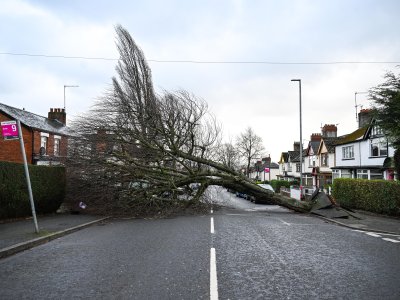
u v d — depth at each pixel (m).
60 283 5.99
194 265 7.17
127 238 10.70
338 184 23.03
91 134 18.11
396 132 16.31
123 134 18.61
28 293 5.48
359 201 19.95
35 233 10.72
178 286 5.77
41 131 28.34
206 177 20.38
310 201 20.97
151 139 19.12
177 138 20.33
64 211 18.98
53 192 17.03
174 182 19.28
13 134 10.59
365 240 10.67
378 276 6.43
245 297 5.25
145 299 5.15
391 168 26.03
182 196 20.28
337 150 38.66
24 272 6.73
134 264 7.27
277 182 49.78
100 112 18.97
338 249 9.09
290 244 9.80
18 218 14.79
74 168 17.80
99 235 11.38
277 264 7.34
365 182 19.05
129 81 24.02
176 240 10.27
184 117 20.38
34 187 15.35
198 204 19.98
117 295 5.34
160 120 19.42
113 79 21.48
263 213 20.45
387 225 14.19
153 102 19.91
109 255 8.18
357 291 5.55
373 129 30.20
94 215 17.23
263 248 9.14
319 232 12.44
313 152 49.50
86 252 8.57
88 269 6.91
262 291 5.54
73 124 18.80
